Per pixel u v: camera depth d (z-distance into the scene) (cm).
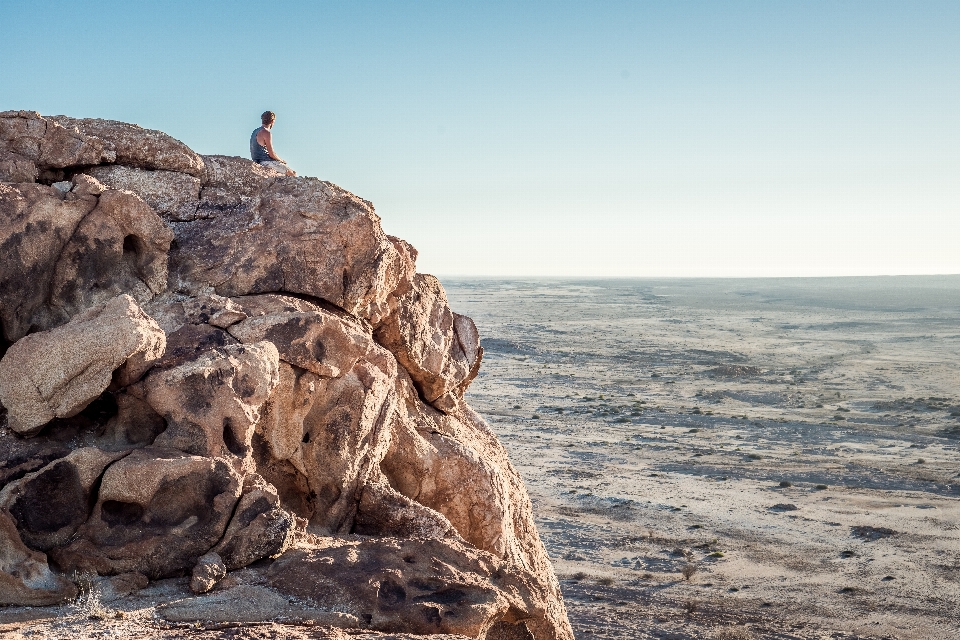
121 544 1009
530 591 1165
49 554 989
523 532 1928
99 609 919
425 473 1551
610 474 7406
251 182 1623
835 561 5097
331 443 1322
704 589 4578
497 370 15812
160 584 1011
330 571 1030
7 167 1318
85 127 1449
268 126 1888
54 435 1088
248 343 1248
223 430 1118
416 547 1127
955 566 5006
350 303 1495
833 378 15400
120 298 1131
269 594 993
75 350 1058
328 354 1330
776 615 4219
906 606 4372
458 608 1025
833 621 4159
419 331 1744
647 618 4122
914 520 5991
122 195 1298
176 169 1512
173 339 1220
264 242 1452
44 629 851
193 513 1050
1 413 1072
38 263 1224
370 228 1493
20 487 992
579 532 5666
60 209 1243
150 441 1132
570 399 12319
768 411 11488
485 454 1897
